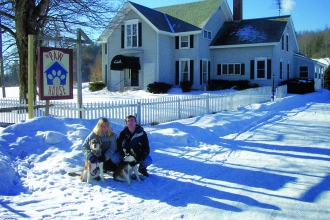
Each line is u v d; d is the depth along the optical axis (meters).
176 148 8.62
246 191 5.53
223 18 33.47
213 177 6.32
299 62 35.84
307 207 4.81
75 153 6.71
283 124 13.52
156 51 27.91
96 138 5.92
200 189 5.61
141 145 6.00
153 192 5.42
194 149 8.66
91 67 76.00
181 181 6.04
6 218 4.14
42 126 7.66
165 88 27.03
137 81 29.50
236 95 17.89
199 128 10.66
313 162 7.48
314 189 5.63
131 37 29.22
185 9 32.59
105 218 4.33
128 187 5.61
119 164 5.85
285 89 26.69
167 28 29.30
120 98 22.89
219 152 8.44
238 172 6.67
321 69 41.53
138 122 11.03
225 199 5.14
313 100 26.61
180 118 13.32
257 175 6.47
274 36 28.81
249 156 8.07
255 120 14.09
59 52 8.88
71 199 4.95
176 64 29.55
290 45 34.12
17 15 14.23
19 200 4.80
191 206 4.84
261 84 29.06
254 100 20.56
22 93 14.63
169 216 4.47
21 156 6.56
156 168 6.82
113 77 30.55
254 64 29.27
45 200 4.87
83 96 25.00
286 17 31.56
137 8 28.56
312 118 15.51
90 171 5.70
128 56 27.86
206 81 30.39
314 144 9.48
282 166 7.14
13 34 15.55
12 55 19.36
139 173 6.33
